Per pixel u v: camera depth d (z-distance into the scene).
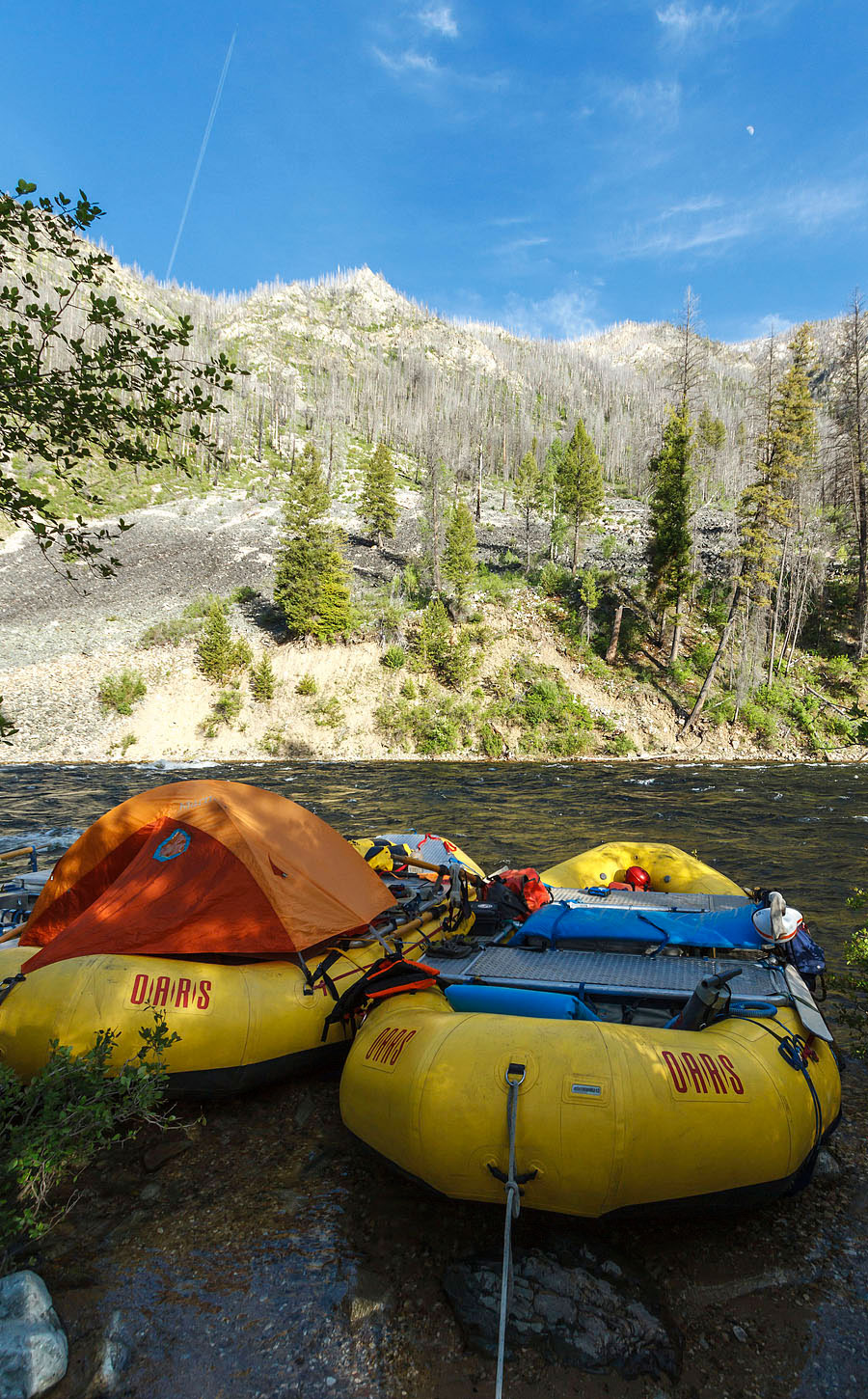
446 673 43.06
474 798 21.92
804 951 5.51
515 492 85.00
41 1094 3.56
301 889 5.50
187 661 43.38
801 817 18.00
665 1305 3.18
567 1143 3.31
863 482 44.00
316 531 45.88
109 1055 4.07
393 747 38.72
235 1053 4.61
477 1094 3.48
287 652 45.34
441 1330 3.03
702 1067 3.62
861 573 44.06
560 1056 3.55
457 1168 3.43
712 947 5.59
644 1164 3.32
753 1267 3.43
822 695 40.59
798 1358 2.89
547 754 37.56
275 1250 3.50
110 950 4.97
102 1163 4.27
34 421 3.82
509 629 46.88
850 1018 5.41
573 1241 3.53
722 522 65.19
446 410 136.88
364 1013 4.80
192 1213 3.80
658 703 40.78
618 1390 2.74
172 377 4.02
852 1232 3.68
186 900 5.27
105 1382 2.77
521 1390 2.74
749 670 40.91
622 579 52.38
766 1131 3.50
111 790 24.22
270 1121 4.73
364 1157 4.31
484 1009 4.59
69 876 6.22
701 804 20.48
